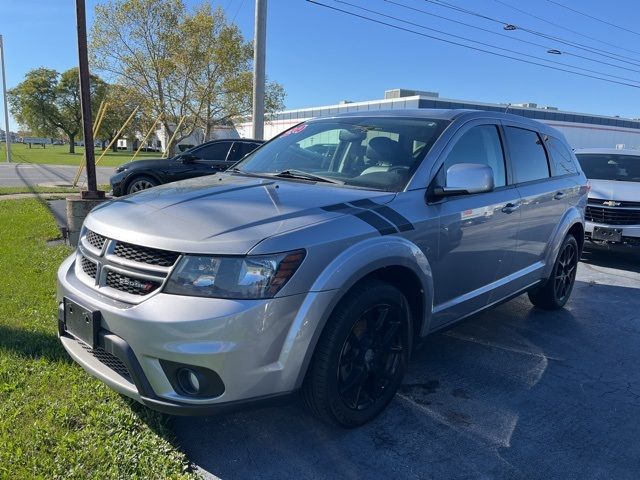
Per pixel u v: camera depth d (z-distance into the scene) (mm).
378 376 3096
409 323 3193
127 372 2646
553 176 4930
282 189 3219
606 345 4574
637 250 7195
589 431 3168
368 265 2764
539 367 4051
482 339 4582
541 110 38500
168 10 32344
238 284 2418
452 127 3701
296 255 2525
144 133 36500
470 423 3195
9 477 2424
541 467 2797
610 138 43156
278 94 35594
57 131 88125
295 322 2521
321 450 2850
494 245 3920
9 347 3689
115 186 11836
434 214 3277
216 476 2602
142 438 2771
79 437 2723
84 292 2746
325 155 3822
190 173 11906
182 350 2365
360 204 2998
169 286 2441
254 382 2471
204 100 34156
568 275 5457
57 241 7520
